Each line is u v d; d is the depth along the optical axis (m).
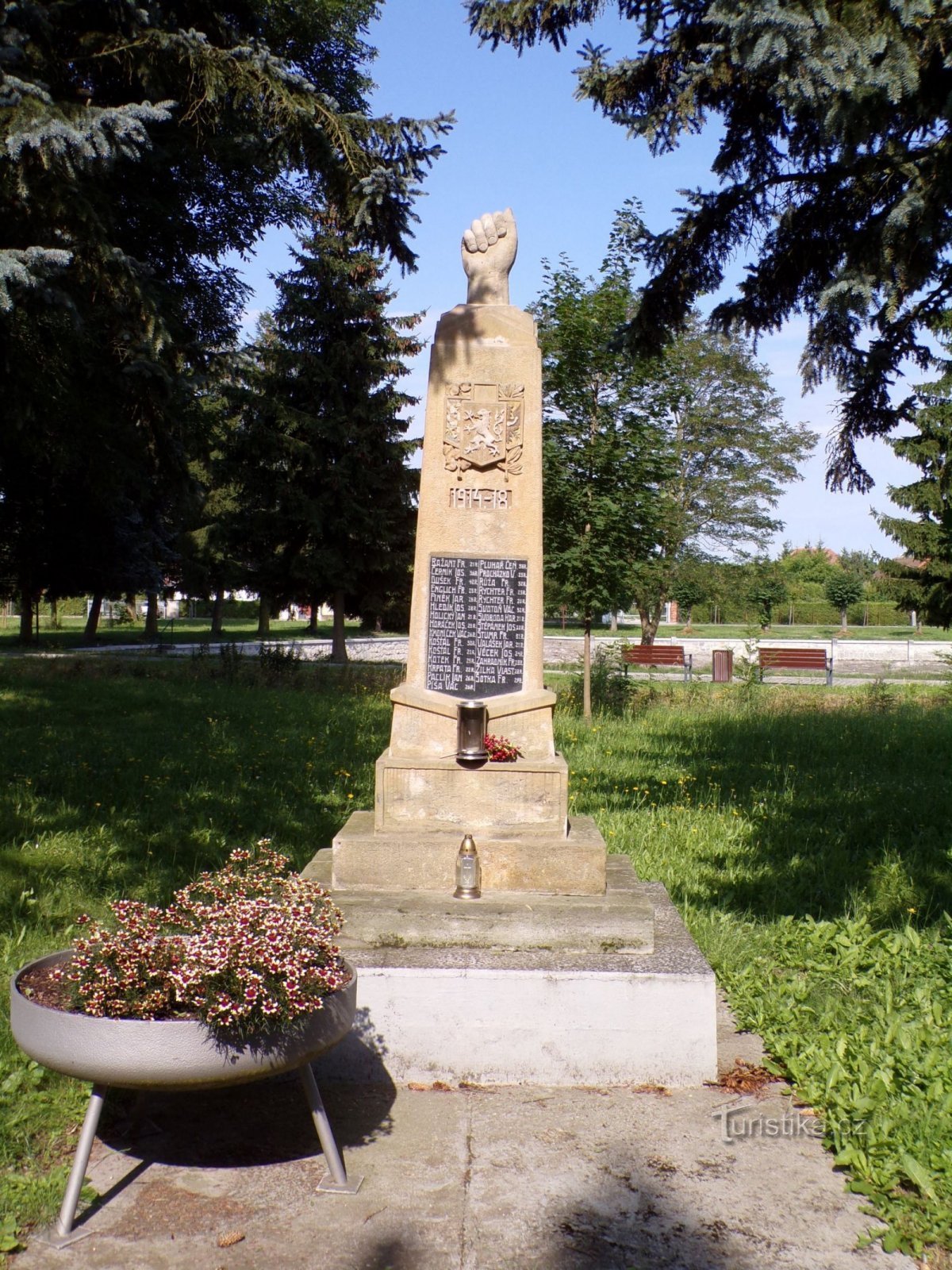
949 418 21.95
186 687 20.00
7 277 9.06
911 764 12.31
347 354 32.19
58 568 34.50
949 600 29.02
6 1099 4.21
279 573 33.12
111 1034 3.42
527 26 10.47
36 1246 3.41
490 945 5.02
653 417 16.56
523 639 5.95
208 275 18.12
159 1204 3.66
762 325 11.58
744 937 6.33
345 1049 4.69
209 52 11.31
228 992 3.49
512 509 5.98
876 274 8.98
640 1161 3.99
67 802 9.16
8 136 9.12
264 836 8.52
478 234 6.21
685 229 10.92
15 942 5.71
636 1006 4.68
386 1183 3.82
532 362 6.00
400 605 36.06
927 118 8.59
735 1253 3.42
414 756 5.81
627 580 16.27
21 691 18.14
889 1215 3.59
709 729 15.16
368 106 18.69
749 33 8.02
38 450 13.82
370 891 5.35
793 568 87.44
